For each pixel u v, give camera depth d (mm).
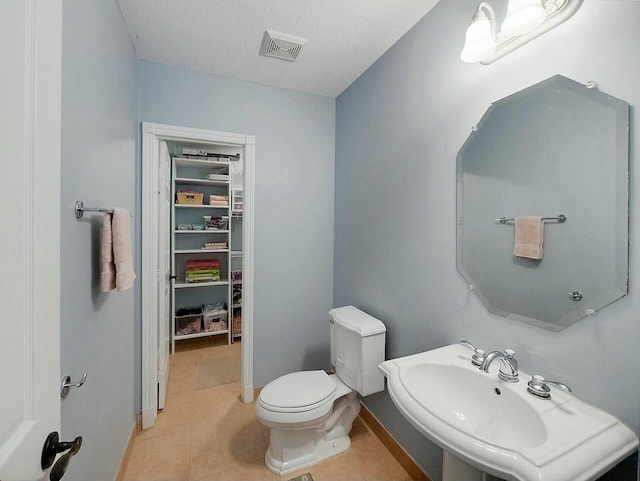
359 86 2004
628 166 746
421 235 1460
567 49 863
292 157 2217
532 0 810
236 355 2912
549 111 918
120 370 1421
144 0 1325
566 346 879
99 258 1098
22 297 515
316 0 1330
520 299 1011
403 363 1083
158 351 1982
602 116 792
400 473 1506
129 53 1563
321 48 1694
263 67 1899
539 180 953
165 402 2100
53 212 604
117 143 1342
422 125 1445
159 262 1990
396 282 1637
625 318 754
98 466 1107
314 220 2307
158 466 1526
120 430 1429
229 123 2023
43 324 571
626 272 751
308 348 2312
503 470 638
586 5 818
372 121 1856
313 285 2320
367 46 1673
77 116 896
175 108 1886
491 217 1111
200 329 3158
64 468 568
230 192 3150
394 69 1646
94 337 1056
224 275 3396
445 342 1324
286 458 1508
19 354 506
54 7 604
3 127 463
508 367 951
